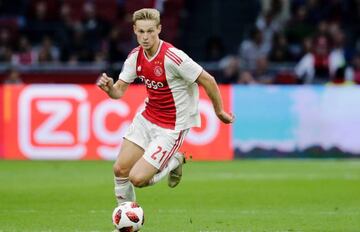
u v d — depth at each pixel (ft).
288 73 229.45
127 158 92.68
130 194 93.66
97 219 107.76
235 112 189.06
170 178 97.50
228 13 280.31
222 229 100.17
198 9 281.54
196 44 275.39
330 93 191.01
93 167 172.96
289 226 102.58
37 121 186.91
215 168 172.96
